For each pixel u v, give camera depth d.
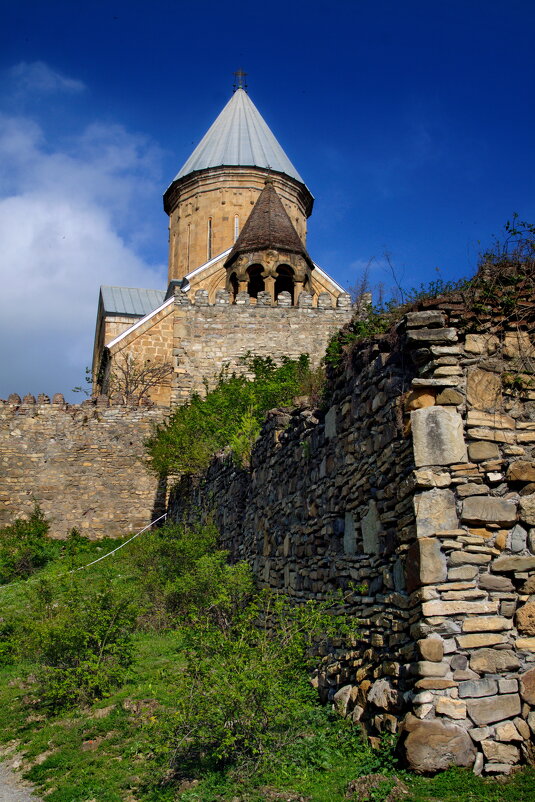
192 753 6.35
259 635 7.27
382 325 7.17
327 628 7.04
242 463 13.06
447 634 5.46
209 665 6.65
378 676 6.05
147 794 5.90
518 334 6.18
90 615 9.84
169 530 16.27
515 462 5.84
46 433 28.16
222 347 26.97
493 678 5.42
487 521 5.71
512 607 5.59
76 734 7.70
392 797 4.89
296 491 9.26
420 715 5.27
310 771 5.69
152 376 32.25
